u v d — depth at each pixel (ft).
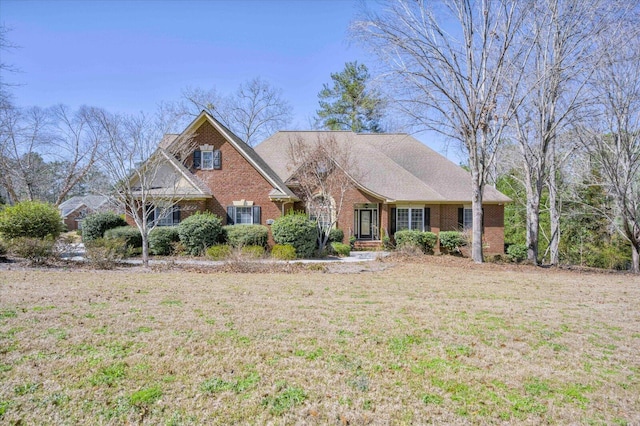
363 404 12.94
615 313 25.86
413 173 85.15
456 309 26.02
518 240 103.81
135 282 34.22
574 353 18.20
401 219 78.43
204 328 20.38
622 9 49.24
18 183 98.84
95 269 42.73
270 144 89.40
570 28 51.96
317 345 18.24
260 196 67.41
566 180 84.89
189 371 15.06
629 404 13.53
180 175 64.49
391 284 35.68
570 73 53.01
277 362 16.12
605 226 85.05
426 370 15.79
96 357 16.17
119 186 50.55
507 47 50.29
